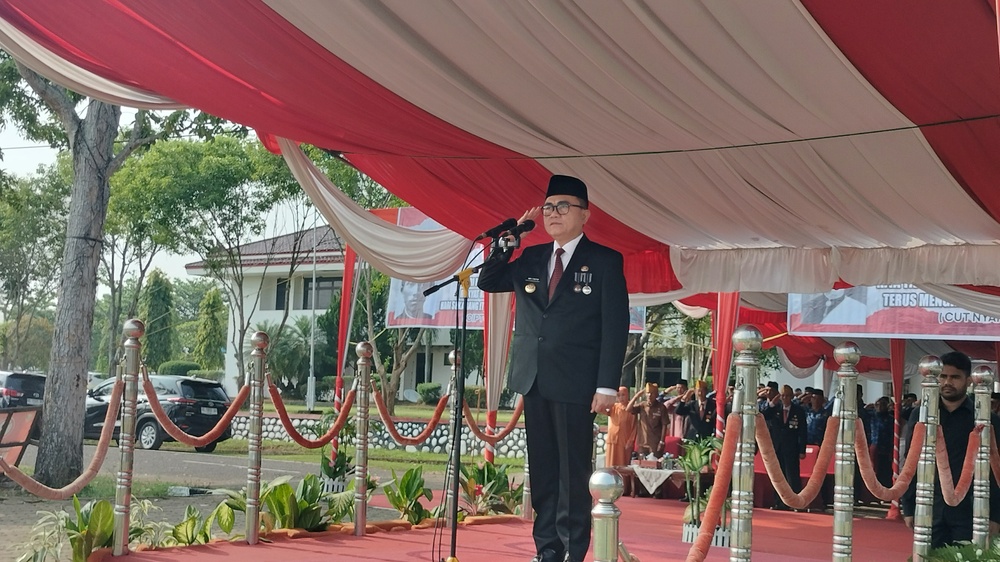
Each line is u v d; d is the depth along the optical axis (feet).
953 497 20.20
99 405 72.90
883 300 40.40
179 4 15.24
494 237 17.47
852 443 15.61
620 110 18.40
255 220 81.66
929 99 16.52
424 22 15.44
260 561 20.85
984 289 34.68
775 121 18.33
